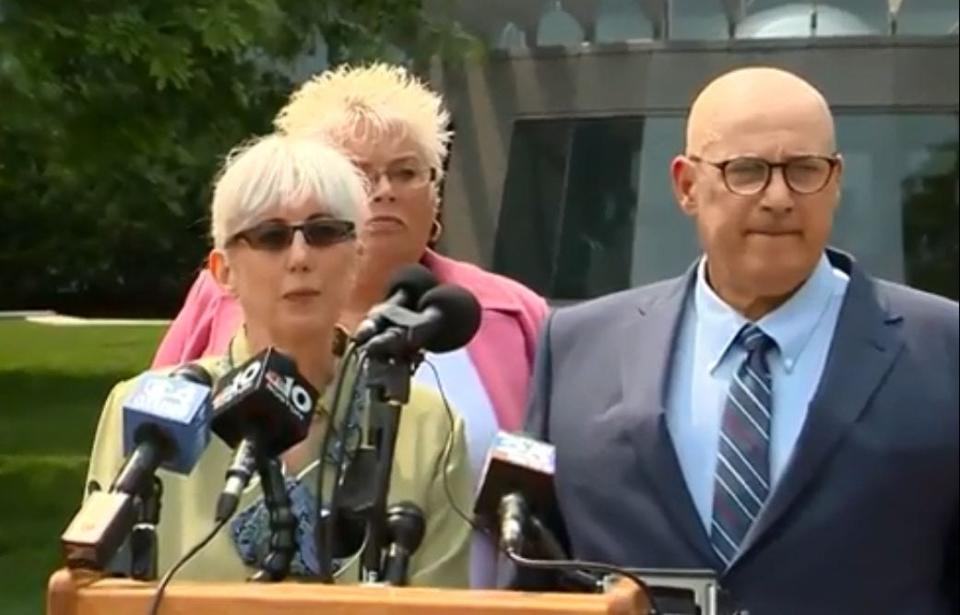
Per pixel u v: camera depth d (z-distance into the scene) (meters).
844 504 4.39
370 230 5.20
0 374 12.88
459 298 3.98
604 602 3.31
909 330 4.54
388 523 3.94
